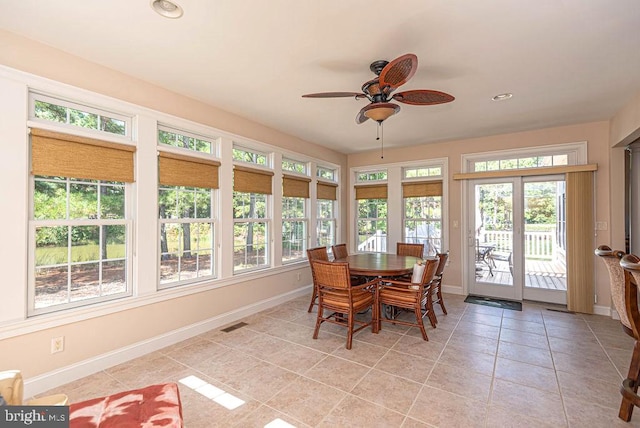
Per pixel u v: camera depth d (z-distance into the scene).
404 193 5.48
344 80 2.81
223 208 3.56
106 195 2.63
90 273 2.52
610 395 2.13
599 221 3.95
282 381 2.33
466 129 4.30
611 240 3.82
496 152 4.62
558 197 4.32
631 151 3.84
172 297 3.03
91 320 2.46
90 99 2.44
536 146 4.33
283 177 4.53
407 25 1.97
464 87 2.92
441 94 2.26
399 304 3.22
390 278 3.77
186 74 2.69
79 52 2.32
